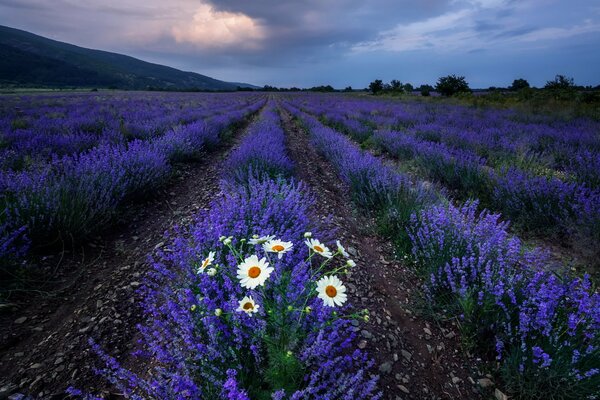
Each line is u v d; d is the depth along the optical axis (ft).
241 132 48.11
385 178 17.26
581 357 6.77
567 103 59.41
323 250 6.22
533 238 14.56
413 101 95.61
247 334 6.10
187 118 46.52
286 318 5.96
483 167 21.15
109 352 7.80
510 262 9.17
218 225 9.09
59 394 6.72
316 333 6.35
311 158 31.19
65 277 10.93
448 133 34.01
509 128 36.78
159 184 19.79
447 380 7.55
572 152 24.25
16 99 75.36
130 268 11.54
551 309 7.45
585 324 7.22
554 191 15.58
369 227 15.69
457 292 9.32
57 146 23.98
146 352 7.75
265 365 6.16
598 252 11.73
